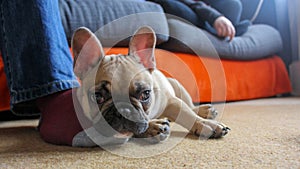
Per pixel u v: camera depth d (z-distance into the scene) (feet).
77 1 5.07
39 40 3.38
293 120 4.22
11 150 3.03
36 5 3.38
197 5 6.93
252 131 3.52
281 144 2.88
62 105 3.29
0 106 4.90
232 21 7.52
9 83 3.65
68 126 3.13
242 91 7.40
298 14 8.96
